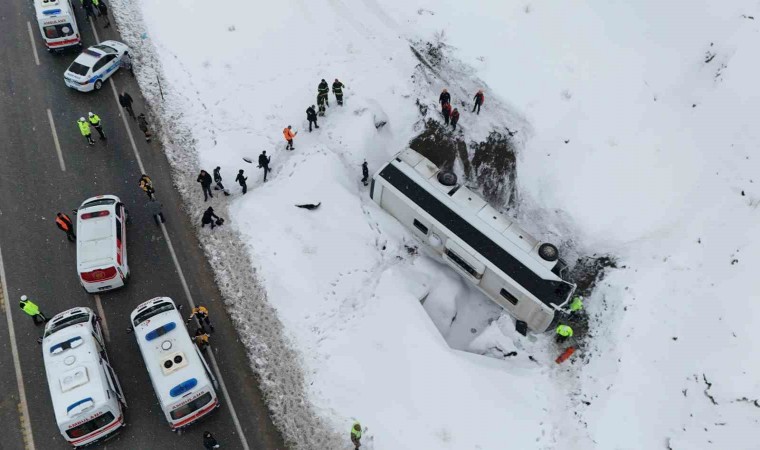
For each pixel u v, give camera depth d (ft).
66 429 52.85
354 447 55.98
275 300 66.28
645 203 69.41
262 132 82.17
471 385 59.16
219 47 90.17
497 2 85.25
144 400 60.08
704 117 71.05
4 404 58.95
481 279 66.59
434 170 72.43
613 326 62.95
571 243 71.61
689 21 76.13
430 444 55.88
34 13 95.30
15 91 84.84
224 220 73.10
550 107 77.36
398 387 59.26
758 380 54.03
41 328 63.98
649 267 65.00
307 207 73.10
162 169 78.28
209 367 61.93
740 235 62.64
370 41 87.97
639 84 75.46
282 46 89.51
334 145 80.07
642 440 55.57
